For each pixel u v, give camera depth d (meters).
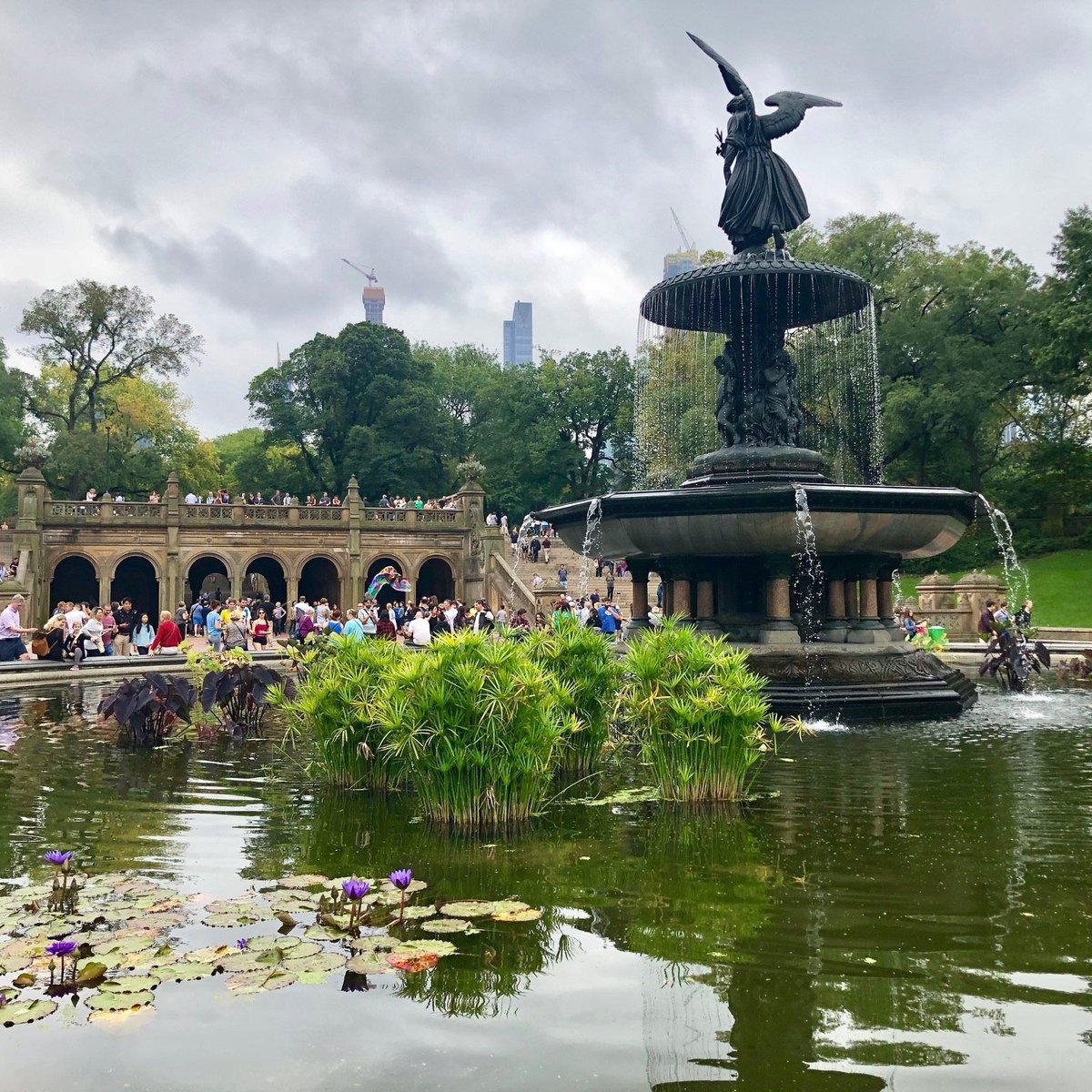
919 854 6.52
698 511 13.98
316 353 75.12
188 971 4.52
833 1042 3.83
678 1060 3.70
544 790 8.00
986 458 61.28
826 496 13.52
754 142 16.67
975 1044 3.81
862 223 57.88
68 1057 3.75
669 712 8.28
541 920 5.25
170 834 7.23
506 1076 3.60
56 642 23.33
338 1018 4.09
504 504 75.00
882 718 13.47
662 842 6.87
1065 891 5.70
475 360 98.19
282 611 44.78
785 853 6.57
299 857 6.57
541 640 9.70
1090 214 51.12
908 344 55.78
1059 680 20.20
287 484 78.62
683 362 44.12
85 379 67.50
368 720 8.72
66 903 5.55
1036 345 54.09
